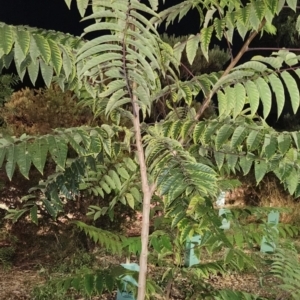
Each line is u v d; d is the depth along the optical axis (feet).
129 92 4.88
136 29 4.98
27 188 14.90
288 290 8.19
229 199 22.09
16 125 15.76
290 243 9.55
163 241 6.89
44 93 16.46
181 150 4.74
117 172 7.40
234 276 14.90
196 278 7.54
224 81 5.34
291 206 21.20
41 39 4.41
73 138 4.75
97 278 6.22
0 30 4.17
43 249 15.99
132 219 16.61
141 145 5.19
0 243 16.21
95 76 5.28
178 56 6.15
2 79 15.67
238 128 5.02
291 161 5.58
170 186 4.37
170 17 6.23
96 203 15.33
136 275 6.39
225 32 5.99
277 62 5.23
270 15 5.43
